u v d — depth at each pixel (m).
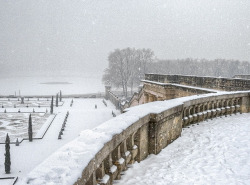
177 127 8.98
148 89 30.31
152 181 5.48
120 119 5.96
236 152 7.37
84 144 4.16
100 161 4.14
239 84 17.98
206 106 12.08
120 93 97.06
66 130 39.88
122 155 5.59
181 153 7.45
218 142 8.36
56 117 50.12
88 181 3.83
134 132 6.16
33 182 2.87
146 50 89.88
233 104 13.78
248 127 10.41
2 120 47.06
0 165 25.33
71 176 3.08
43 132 38.03
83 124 44.06
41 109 59.62
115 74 86.25
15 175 22.91
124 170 5.76
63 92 112.12
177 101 9.63
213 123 11.29
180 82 25.25
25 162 26.20
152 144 7.21
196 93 19.23
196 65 109.75
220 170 6.12
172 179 5.60
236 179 5.59
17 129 40.50
